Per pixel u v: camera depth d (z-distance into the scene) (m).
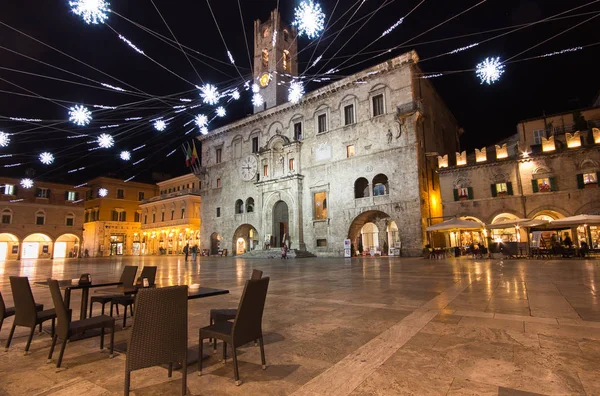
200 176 51.69
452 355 4.62
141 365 3.65
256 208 43.22
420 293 9.81
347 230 34.94
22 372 4.50
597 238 26.30
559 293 8.98
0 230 50.19
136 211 66.06
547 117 31.03
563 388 3.56
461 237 31.97
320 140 38.34
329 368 4.36
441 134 40.03
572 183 27.03
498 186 29.83
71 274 19.58
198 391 3.85
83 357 5.05
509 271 15.08
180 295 3.97
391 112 33.38
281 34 47.97
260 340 4.55
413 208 30.91
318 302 8.87
